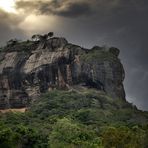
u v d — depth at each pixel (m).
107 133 196.38
